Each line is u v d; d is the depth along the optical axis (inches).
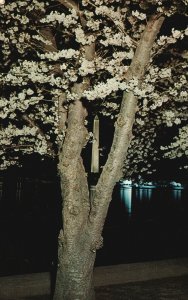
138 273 332.8
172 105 398.6
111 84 200.8
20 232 608.1
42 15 271.7
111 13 201.6
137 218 798.5
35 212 800.3
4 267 399.2
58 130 250.1
